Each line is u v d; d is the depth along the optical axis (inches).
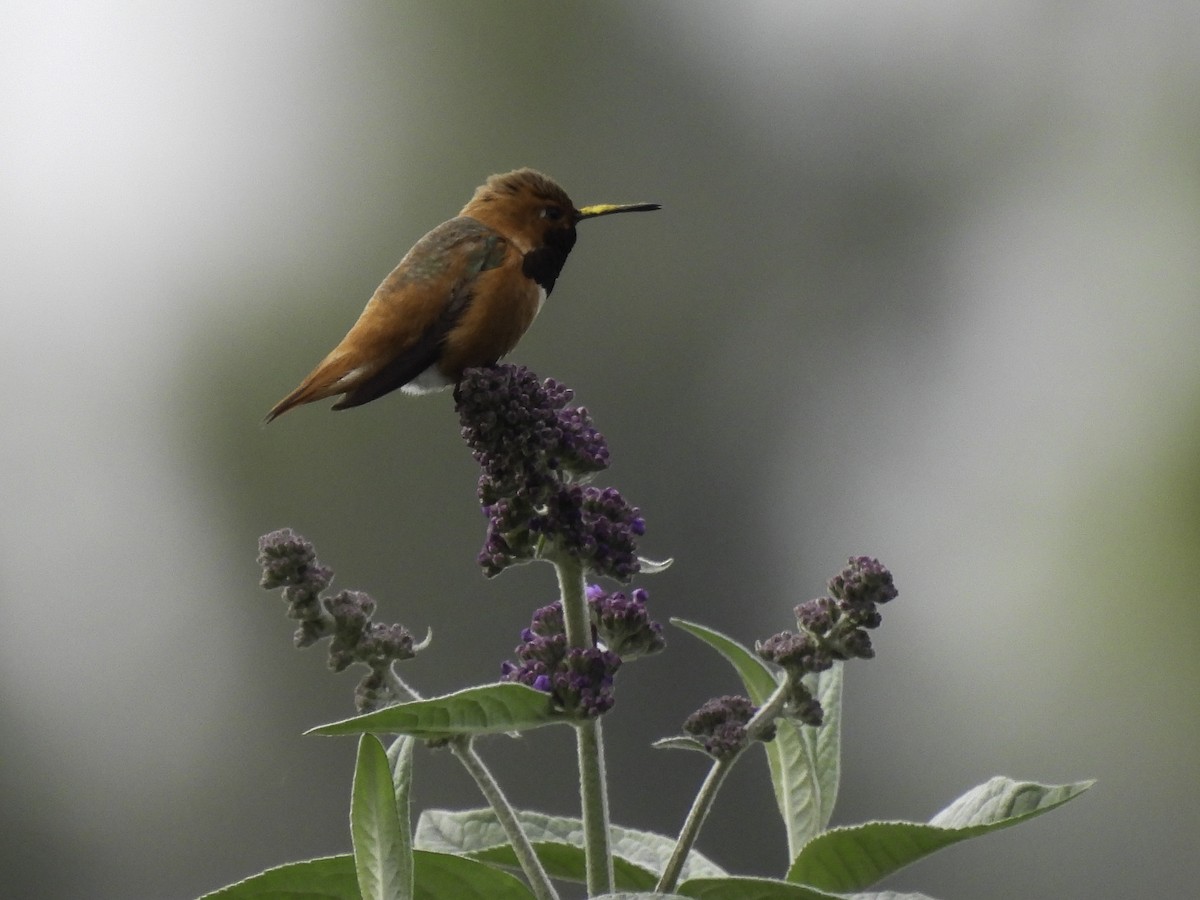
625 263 547.2
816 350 532.4
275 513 508.7
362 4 572.1
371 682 147.3
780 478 507.5
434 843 180.2
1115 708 452.1
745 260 542.0
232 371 529.7
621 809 430.0
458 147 565.0
